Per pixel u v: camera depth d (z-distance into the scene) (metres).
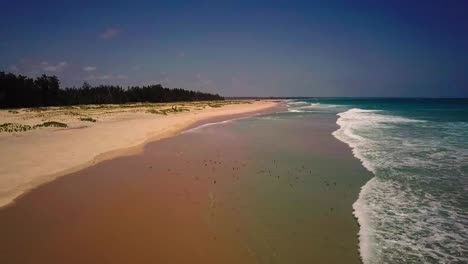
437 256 6.85
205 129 29.23
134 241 7.39
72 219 8.54
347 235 7.78
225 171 13.73
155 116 40.78
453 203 9.85
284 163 15.19
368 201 10.06
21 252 6.86
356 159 15.93
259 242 7.40
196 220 8.59
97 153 16.58
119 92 96.19
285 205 9.74
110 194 10.55
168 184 11.77
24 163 13.80
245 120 40.22
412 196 10.50
